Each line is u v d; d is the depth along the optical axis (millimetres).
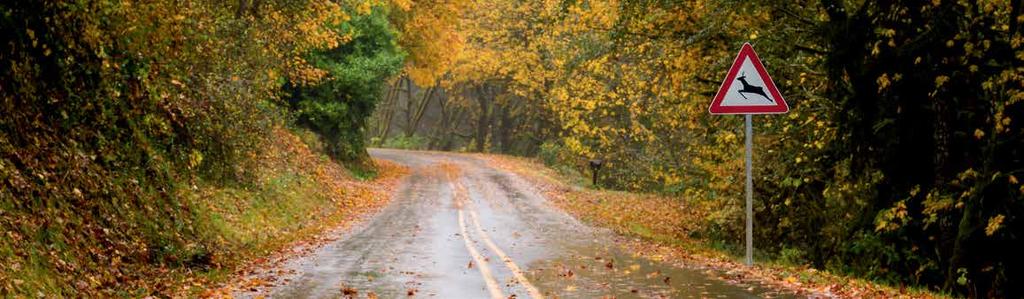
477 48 64875
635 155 31938
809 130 14898
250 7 21812
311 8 25125
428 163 50375
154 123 14531
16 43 10258
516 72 61031
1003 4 9914
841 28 12133
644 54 17703
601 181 41312
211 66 17109
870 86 11797
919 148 11727
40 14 10398
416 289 9320
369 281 10016
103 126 12422
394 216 22484
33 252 8102
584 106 20969
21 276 7457
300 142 33219
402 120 105688
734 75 10352
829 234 15211
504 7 58219
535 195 31375
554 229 19000
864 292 8375
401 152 64188
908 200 11922
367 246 14789
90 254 9438
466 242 15578
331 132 39406
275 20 23109
